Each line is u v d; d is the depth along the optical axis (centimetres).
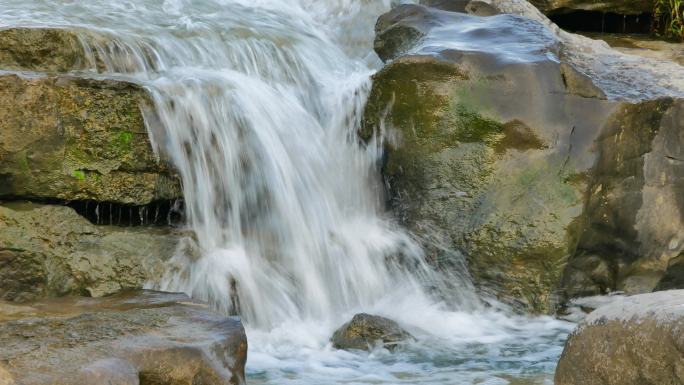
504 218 1313
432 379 1060
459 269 1327
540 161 1326
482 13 1669
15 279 1152
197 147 1289
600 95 1352
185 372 867
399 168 1375
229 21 1575
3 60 1281
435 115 1344
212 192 1298
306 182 1368
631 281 1384
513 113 1327
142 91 1251
